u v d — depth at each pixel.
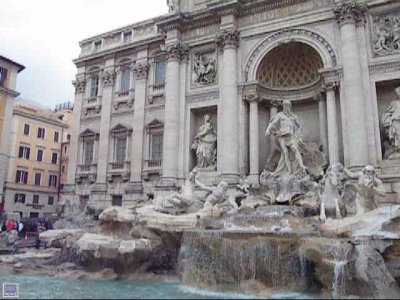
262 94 28.53
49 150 60.38
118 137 35.12
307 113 28.70
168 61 31.09
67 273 18.56
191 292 14.62
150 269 18.88
